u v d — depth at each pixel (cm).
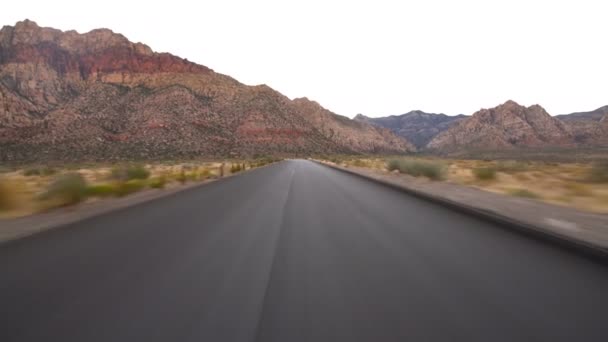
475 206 924
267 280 409
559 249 541
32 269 451
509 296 361
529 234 645
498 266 458
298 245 573
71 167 5362
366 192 1432
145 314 322
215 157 10788
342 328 296
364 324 303
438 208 990
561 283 395
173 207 1042
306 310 330
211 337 281
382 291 375
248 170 3969
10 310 331
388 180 1962
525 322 305
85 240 615
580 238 547
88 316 318
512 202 1013
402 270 445
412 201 1147
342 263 475
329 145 16750
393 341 276
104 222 793
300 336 283
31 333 289
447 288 383
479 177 1894
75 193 1119
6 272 439
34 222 802
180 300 353
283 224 756
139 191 1577
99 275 428
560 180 1714
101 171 3656
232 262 481
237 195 1359
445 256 506
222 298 358
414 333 288
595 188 1331
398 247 558
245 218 837
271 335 284
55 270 447
